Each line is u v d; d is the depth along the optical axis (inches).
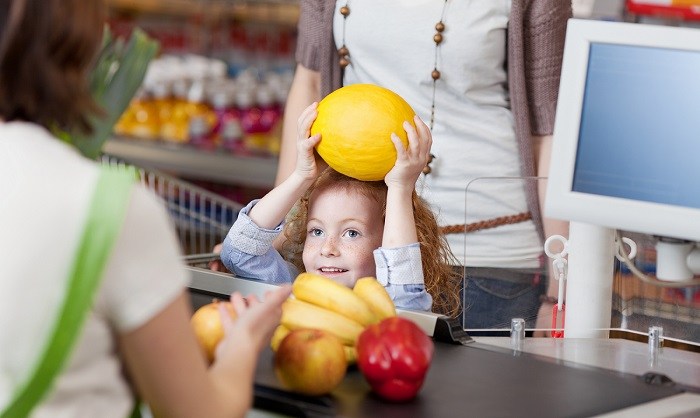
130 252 46.8
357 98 72.9
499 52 95.4
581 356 67.7
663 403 57.3
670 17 138.5
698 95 61.1
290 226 88.0
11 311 45.5
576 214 65.2
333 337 58.0
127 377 51.0
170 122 184.1
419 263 75.0
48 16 46.3
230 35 196.9
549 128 96.6
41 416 46.8
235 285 74.8
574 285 73.6
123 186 46.6
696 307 71.2
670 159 62.3
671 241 70.4
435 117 96.0
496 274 75.8
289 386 57.4
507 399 57.2
